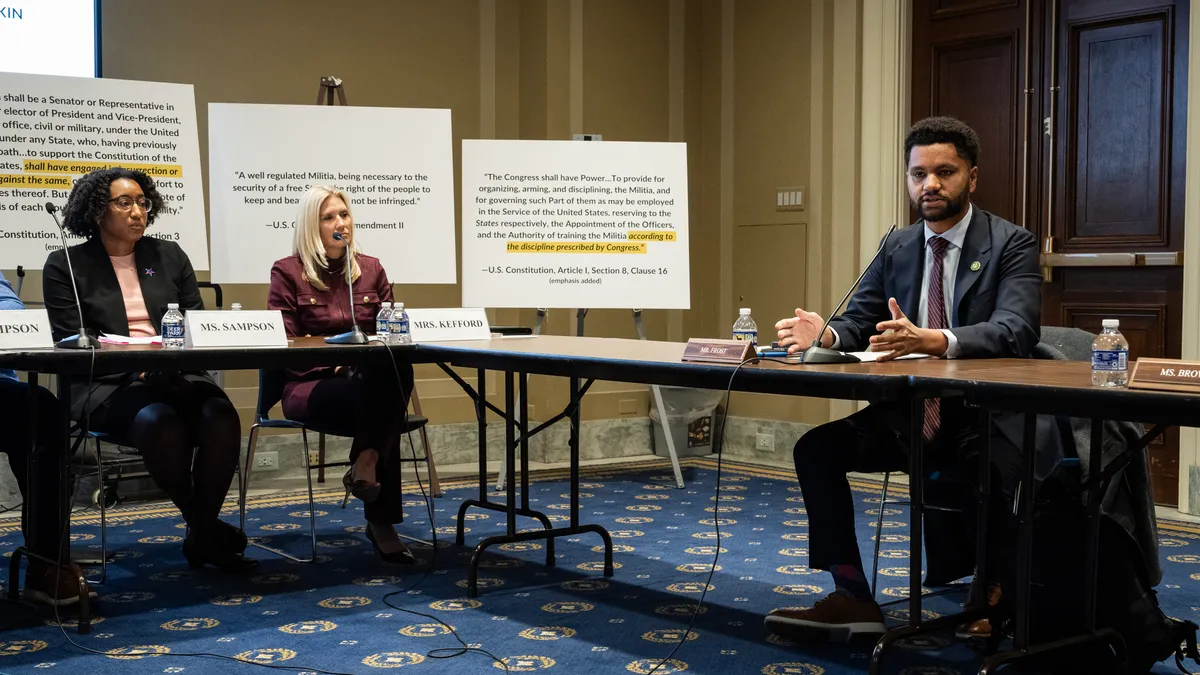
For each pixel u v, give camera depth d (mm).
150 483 4656
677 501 4590
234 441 3195
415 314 3387
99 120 4301
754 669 2402
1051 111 4785
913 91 5262
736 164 5934
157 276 3527
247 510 4363
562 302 4777
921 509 2248
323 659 2465
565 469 5473
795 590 3105
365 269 3820
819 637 2613
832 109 5441
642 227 4859
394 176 4656
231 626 2725
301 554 3570
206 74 5055
